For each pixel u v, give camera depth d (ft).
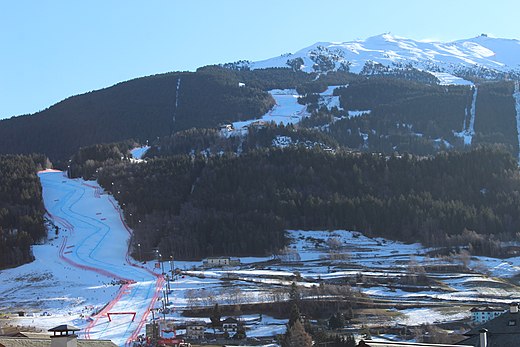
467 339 392.47
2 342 284.41
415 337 641.40
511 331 383.04
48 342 292.40
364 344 347.15
